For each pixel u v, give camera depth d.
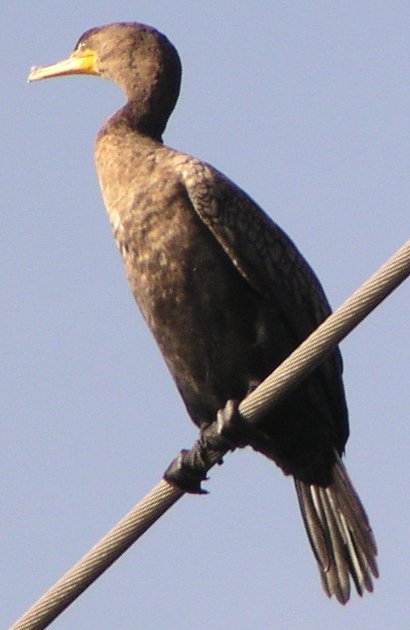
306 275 13.61
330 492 13.58
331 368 13.23
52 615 11.20
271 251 13.39
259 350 13.25
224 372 13.30
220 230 13.21
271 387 11.62
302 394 13.14
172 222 13.23
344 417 13.51
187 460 12.48
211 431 12.36
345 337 11.15
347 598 13.47
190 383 13.48
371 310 10.97
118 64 15.04
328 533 13.56
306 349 11.26
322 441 13.40
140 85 14.80
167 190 13.30
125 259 13.45
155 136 14.61
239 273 13.26
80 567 11.27
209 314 13.21
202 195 13.23
